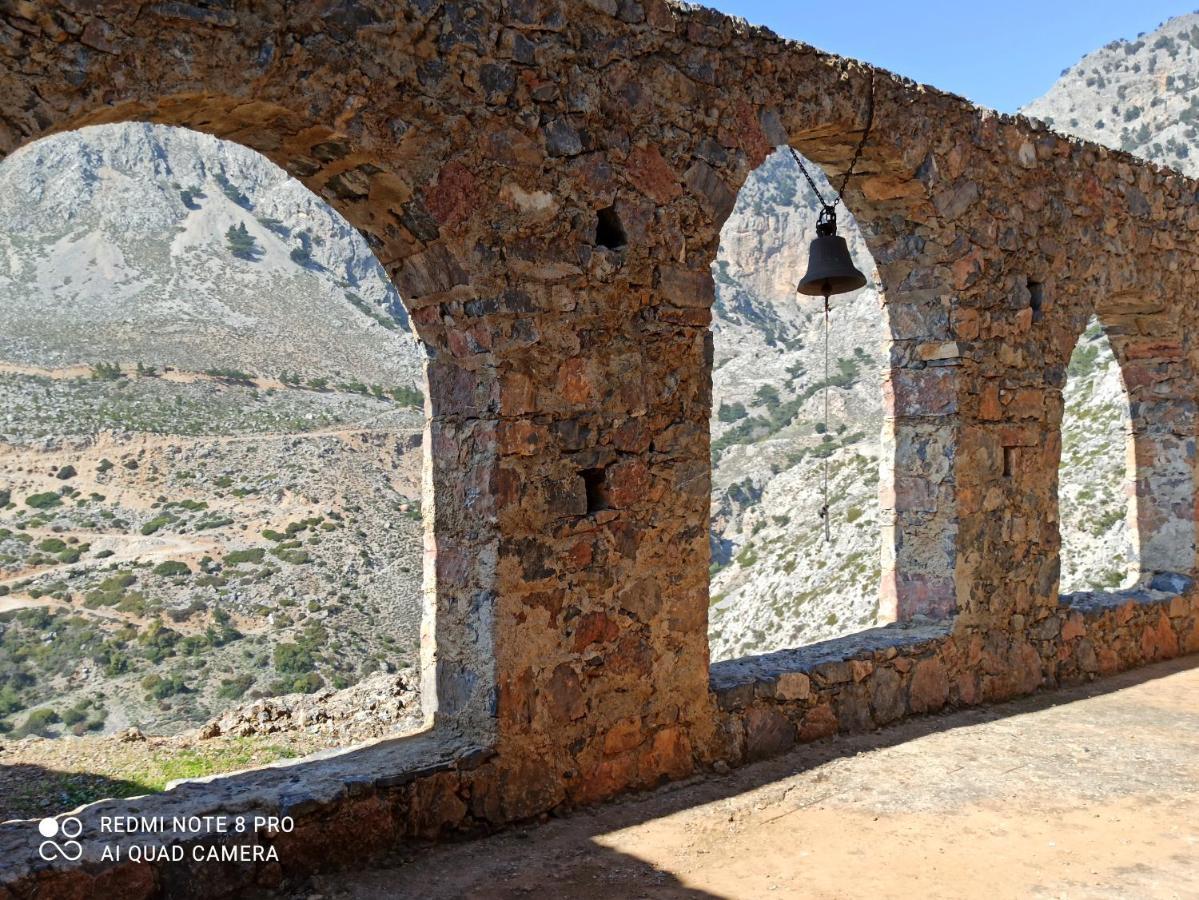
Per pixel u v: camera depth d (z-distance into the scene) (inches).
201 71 142.3
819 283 238.2
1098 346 1110.4
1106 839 176.1
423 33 164.1
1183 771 213.8
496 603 172.2
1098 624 304.7
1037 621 281.6
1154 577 356.5
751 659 230.4
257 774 165.2
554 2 180.1
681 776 198.7
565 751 181.5
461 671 179.9
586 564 183.9
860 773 208.1
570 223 182.4
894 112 237.3
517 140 175.6
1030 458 278.8
